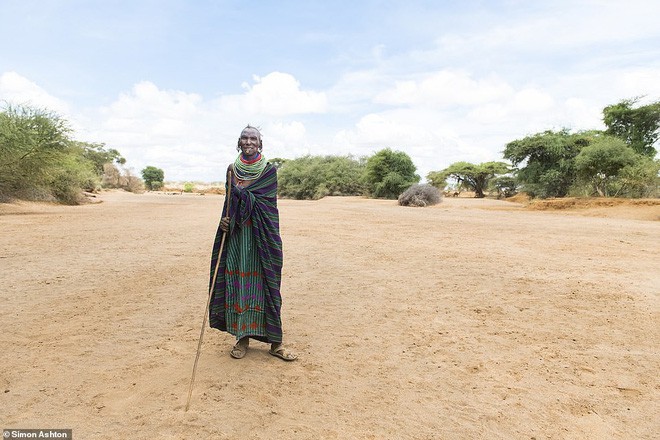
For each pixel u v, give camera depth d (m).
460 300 6.43
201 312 5.77
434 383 3.79
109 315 5.61
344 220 19.62
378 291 6.96
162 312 5.75
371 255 10.20
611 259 9.59
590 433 3.06
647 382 3.82
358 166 66.06
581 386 3.74
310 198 65.25
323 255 10.20
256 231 4.12
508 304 6.21
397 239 13.03
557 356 4.38
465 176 62.97
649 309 5.90
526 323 5.39
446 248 11.27
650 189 29.55
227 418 3.15
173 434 2.94
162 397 3.44
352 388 3.68
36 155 23.77
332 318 5.61
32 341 4.67
